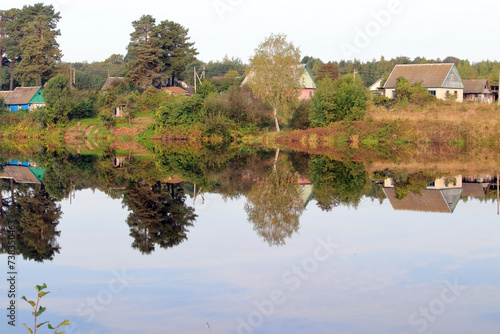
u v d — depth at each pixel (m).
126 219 18.81
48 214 19.80
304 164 35.66
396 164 34.75
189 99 55.50
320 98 50.34
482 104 52.69
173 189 25.92
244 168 34.19
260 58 48.69
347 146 46.50
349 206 20.81
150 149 48.62
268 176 30.41
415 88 56.97
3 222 18.31
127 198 23.30
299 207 20.77
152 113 61.06
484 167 32.72
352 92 49.53
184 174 31.62
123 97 62.78
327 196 23.25
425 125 43.75
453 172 30.67
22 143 56.34
